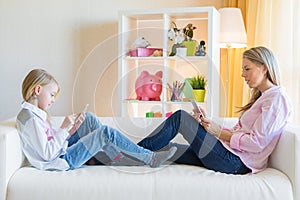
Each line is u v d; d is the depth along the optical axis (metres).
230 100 3.18
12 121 2.20
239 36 2.90
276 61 2.09
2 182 1.82
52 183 1.84
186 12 2.87
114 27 3.37
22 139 2.01
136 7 3.33
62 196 1.82
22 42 3.41
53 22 3.40
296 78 2.56
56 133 2.03
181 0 3.28
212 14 2.80
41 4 3.40
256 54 2.08
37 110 2.03
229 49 3.21
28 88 2.02
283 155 1.94
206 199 1.81
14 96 3.43
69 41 3.40
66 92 3.42
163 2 3.30
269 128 1.97
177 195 1.82
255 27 2.97
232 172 2.00
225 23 2.92
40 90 2.04
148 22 3.27
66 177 1.88
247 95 2.98
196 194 1.81
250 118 2.10
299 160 1.84
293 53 2.57
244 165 2.01
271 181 1.85
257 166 2.04
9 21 3.41
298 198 1.84
